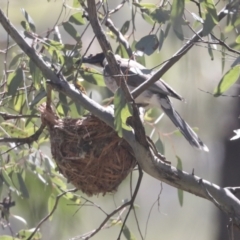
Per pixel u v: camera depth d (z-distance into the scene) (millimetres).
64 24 7902
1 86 8047
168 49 10969
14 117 7840
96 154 7664
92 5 6328
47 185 9539
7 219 8930
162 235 19203
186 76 12438
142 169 7766
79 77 8781
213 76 12805
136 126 6965
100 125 7668
